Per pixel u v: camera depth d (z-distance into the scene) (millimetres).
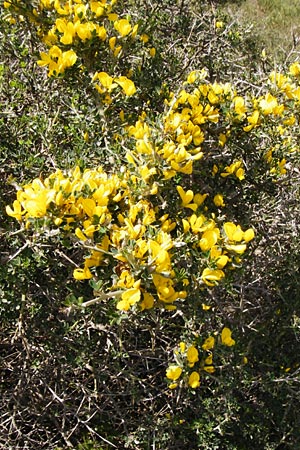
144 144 403
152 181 406
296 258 603
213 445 524
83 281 489
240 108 512
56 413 521
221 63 774
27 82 593
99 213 367
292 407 573
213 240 390
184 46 738
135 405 583
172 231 458
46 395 566
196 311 462
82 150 500
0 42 594
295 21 1728
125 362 533
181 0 795
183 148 401
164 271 344
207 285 411
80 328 496
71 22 495
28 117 540
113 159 468
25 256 430
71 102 530
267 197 608
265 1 1827
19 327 490
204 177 528
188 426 530
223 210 541
